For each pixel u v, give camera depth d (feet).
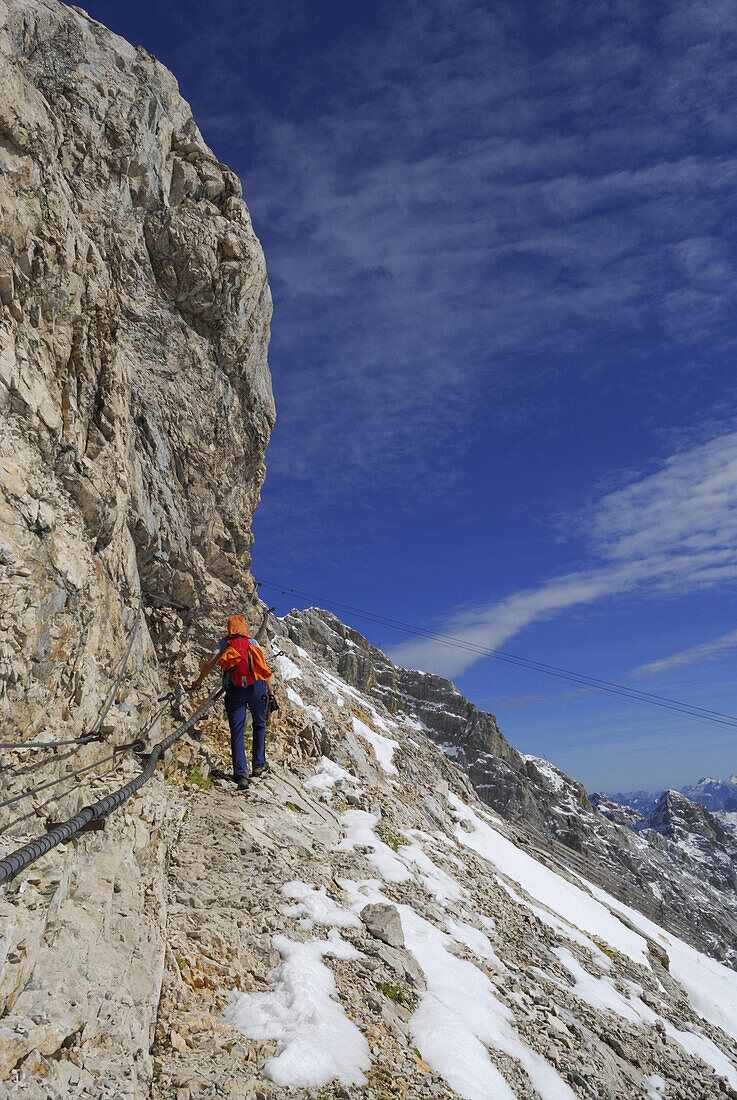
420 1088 17.15
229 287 32.60
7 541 13.80
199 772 31.48
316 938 22.66
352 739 53.16
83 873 15.35
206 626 33.78
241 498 36.55
